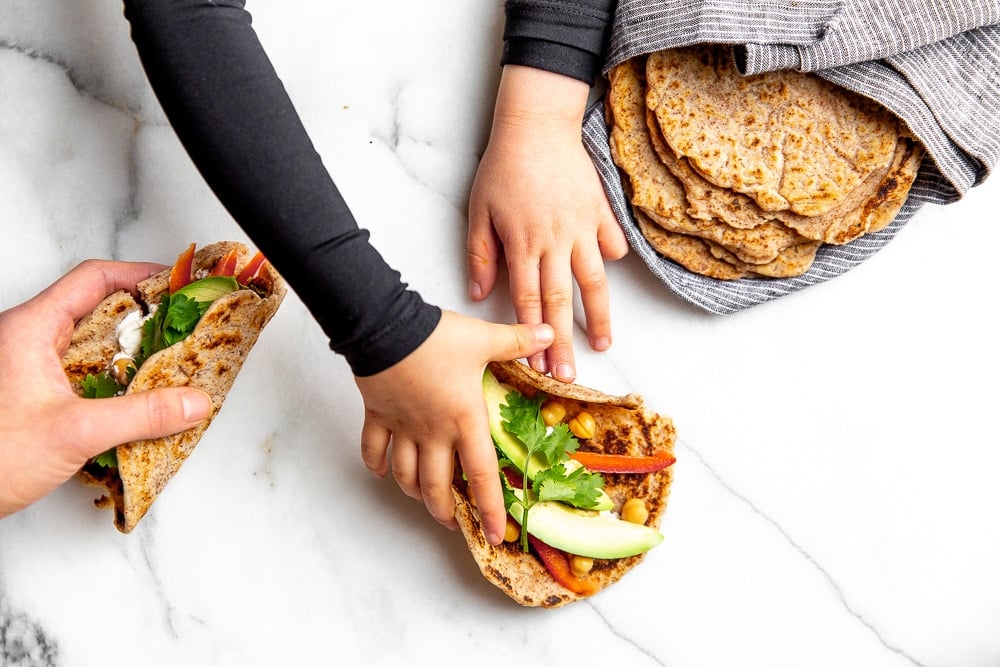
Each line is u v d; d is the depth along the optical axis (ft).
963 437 2.33
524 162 2.15
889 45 2.06
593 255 2.18
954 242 2.33
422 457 2.05
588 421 2.17
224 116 1.82
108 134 2.25
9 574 2.23
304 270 1.85
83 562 2.24
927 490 2.33
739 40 2.03
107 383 2.10
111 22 2.24
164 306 2.07
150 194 2.26
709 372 2.30
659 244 2.20
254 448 2.26
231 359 2.12
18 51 2.23
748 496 2.30
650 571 2.29
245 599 2.25
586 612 2.28
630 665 2.28
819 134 2.14
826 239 2.16
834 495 2.31
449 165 2.28
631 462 2.15
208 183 1.87
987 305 2.33
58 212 2.25
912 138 2.15
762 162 2.13
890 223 2.23
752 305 2.26
